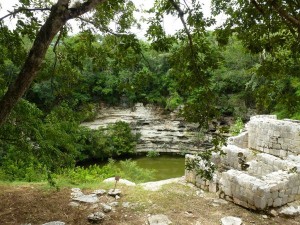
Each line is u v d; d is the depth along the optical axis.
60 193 8.74
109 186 9.41
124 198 8.48
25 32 6.31
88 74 27.45
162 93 30.19
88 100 29.03
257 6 4.96
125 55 6.96
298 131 11.67
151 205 8.03
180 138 28.92
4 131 7.87
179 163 26.62
